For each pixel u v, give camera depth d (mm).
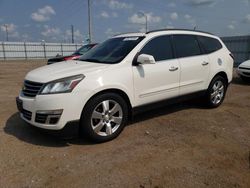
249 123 4984
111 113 4043
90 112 3789
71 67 4129
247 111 5824
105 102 3941
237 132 4496
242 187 2861
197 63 5309
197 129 4617
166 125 4809
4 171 3152
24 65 24625
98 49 5074
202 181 2967
